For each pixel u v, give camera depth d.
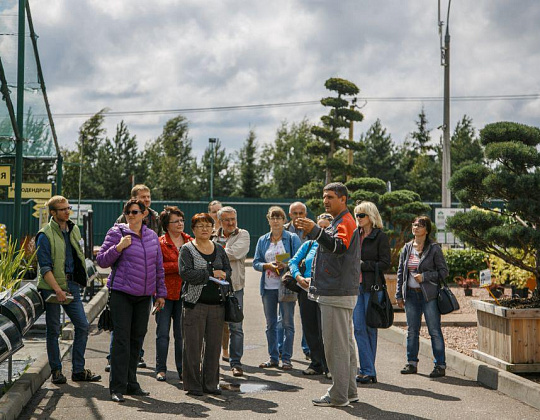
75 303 7.89
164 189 62.16
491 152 8.39
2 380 7.33
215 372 7.35
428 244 8.55
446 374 8.48
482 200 8.98
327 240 6.48
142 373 8.45
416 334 8.59
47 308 7.78
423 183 70.62
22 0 13.91
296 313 14.68
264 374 8.40
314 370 8.37
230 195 68.94
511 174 8.30
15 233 14.06
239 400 7.06
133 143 62.53
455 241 21.92
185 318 7.27
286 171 75.75
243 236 8.68
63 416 6.41
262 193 72.88
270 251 8.94
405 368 8.55
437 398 7.22
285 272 8.70
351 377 6.99
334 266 6.79
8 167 14.27
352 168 41.38
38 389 7.46
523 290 10.62
